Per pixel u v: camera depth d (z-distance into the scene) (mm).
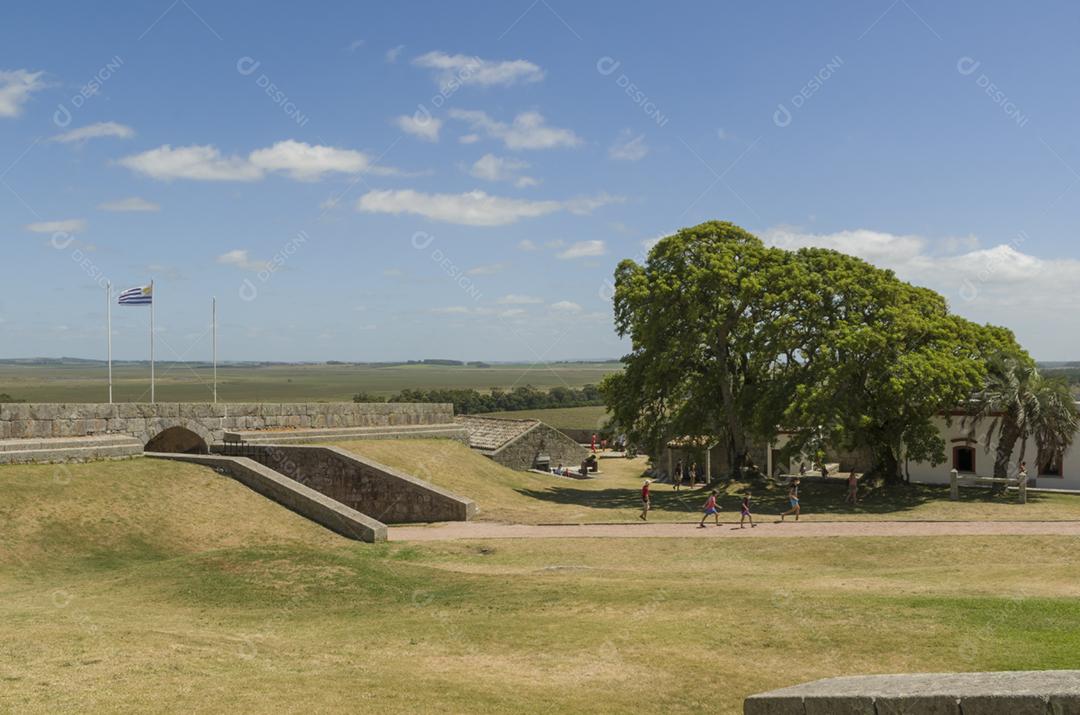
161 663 13664
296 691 12508
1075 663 13102
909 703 8273
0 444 29500
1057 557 26844
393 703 12188
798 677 13617
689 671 14094
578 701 12695
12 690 11766
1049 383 43344
